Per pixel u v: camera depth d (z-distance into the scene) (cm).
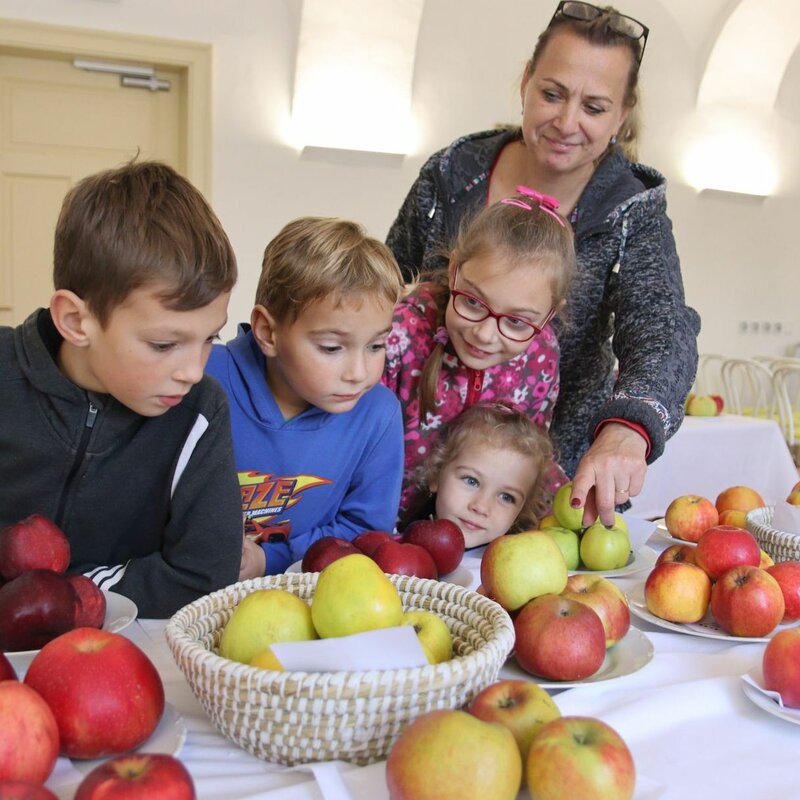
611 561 117
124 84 374
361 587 67
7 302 375
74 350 91
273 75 388
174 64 372
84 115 373
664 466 270
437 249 163
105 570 95
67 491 97
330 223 108
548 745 55
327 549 97
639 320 137
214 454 97
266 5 382
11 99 362
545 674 77
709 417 312
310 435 123
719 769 64
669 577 96
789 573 96
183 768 50
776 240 536
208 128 380
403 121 414
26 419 93
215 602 76
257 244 397
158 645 84
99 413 94
